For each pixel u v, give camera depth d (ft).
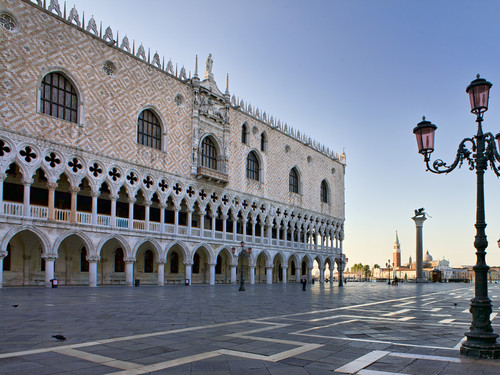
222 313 60.23
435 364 29.37
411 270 636.07
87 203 152.46
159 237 158.20
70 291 107.76
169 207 182.09
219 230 211.41
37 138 121.80
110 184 142.41
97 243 135.95
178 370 26.99
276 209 229.04
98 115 139.95
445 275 565.12
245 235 205.16
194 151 175.63
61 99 131.75
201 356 31.09
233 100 204.54
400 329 46.11
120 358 30.04
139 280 156.76
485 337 32.14
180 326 46.09
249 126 213.46
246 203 207.31
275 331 43.39
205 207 181.47
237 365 28.55
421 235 322.55
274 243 228.84
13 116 116.67
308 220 257.75
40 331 41.09
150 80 159.84
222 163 192.34
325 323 50.60
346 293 128.36
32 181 120.16
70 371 26.25
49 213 123.95
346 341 37.86
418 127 39.09
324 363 29.40
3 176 113.29
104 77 143.13
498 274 589.32
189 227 172.96
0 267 111.86
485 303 33.19
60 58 130.11
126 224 147.84
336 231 292.61
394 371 27.45
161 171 160.86
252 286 180.14
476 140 35.81
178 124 170.40
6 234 112.57
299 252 247.09
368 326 48.29
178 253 187.93
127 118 149.69
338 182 298.15
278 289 152.15
